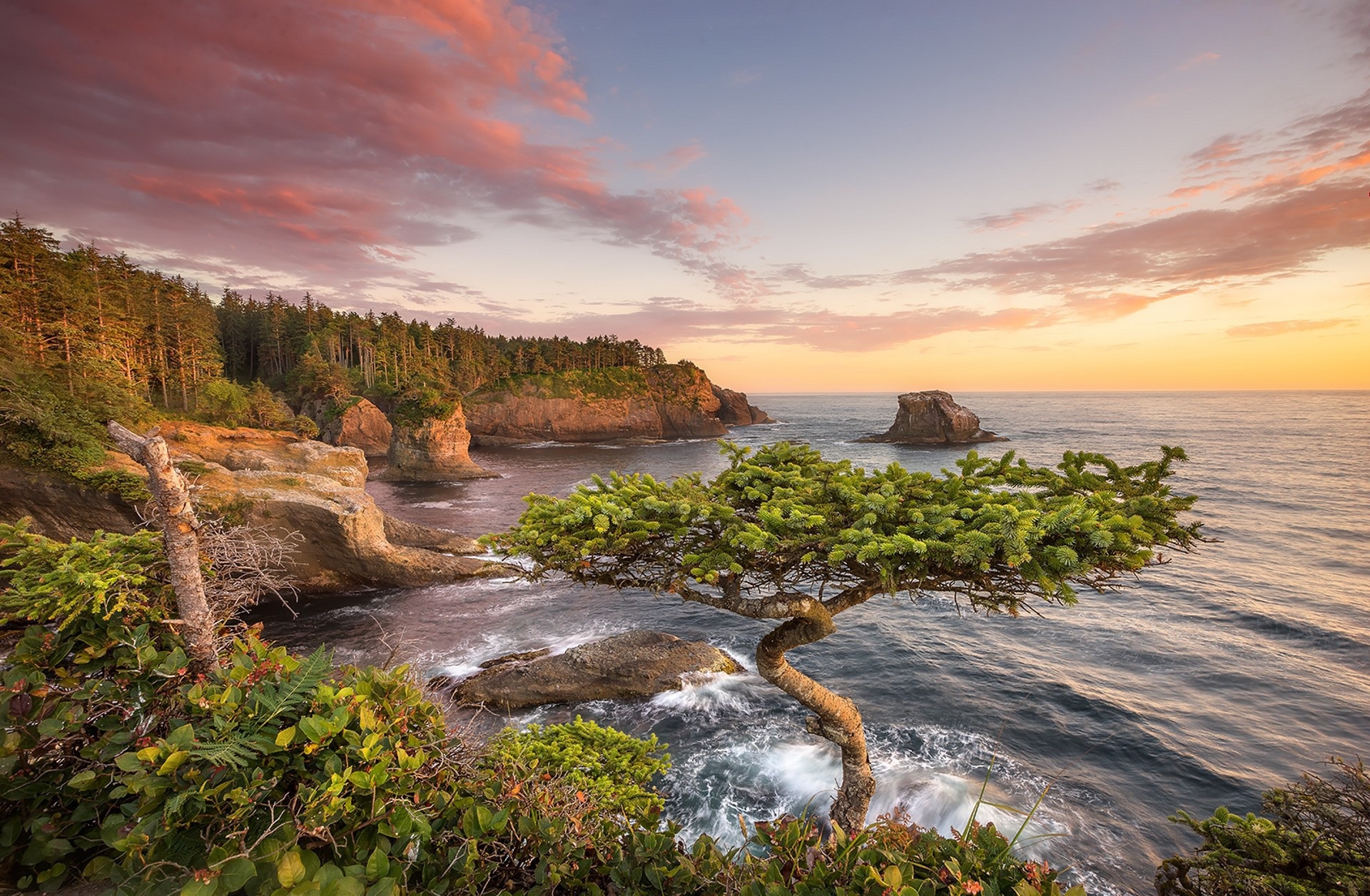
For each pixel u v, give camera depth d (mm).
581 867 4520
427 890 3814
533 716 16984
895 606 26625
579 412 128625
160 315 71875
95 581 4562
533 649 22156
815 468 7250
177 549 5281
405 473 72938
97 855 3982
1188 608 26281
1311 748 16047
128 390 48750
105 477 26625
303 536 28203
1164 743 16062
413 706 4945
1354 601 26922
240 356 118312
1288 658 21438
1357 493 52844
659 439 132625
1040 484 6512
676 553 6586
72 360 48094
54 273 51281
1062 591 5004
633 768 9078
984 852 4258
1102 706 17984
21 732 3980
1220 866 7453
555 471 81125
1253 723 17203
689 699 17688
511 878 4414
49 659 4480
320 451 52906
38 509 26078
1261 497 51250
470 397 123938
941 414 102875
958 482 6191
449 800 4508
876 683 19484
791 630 7375
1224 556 34062
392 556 29672
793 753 15359
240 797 3406
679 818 13117
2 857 3758
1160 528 5191
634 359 156125
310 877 3396
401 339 124438
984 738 16219
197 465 28562
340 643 23125
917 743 15953
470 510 53656
